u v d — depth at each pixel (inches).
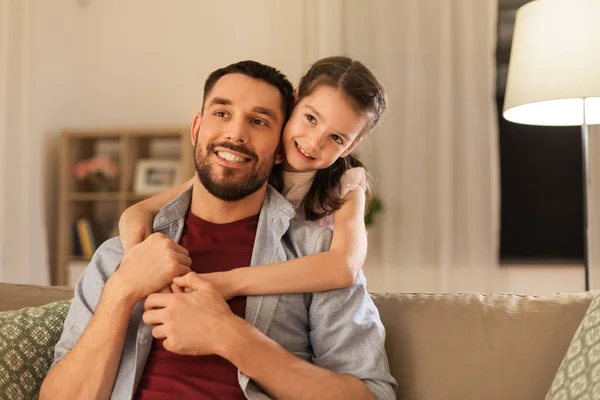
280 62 178.5
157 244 52.4
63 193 169.8
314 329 53.7
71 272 168.9
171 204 57.6
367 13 173.2
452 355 54.4
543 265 167.2
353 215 61.6
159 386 50.1
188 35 184.2
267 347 48.6
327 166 61.7
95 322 50.6
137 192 170.2
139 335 51.4
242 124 54.3
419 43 169.8
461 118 168.9
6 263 156.3
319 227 58.0
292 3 177.9
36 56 168.4
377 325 53.3
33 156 166.6
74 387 49.4
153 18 185.9
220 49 182.4
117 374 51.6
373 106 62.3
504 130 177.2
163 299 50.0
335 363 51.9
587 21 81.0
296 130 60.2
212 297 49.9
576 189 172.9
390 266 168.6
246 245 56.2
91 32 188.5
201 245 55.9
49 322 56.1
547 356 53.2
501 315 55.9
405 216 168.9
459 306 57.2
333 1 173.3
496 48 175.9
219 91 55.3
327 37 173.6
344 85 60.2
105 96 187.2
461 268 167.0
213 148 54.7
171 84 184.5
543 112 97.2
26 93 163.3
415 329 56.2
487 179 167.0
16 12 161.3
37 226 167.3
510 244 175.9
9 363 52.1
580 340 46.9
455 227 167.9
